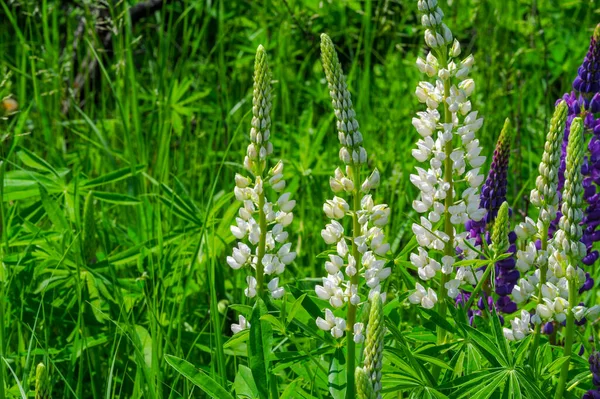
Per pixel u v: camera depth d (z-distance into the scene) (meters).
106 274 2.34
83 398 2.28
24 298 2.28
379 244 1.82
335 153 3.15
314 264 2.60
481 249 2.02
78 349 2.19
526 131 3.27
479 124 1.90
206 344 2.29
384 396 1.91
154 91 3.25
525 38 3.78
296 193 2.84
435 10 1.88
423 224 1.92
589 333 2.22
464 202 1.92
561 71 3.77
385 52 4.10
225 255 2.57
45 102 3.30
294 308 1.83
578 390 2.00
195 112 3.60
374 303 1.66
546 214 1.88
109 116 3.57
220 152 3.05
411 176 1.92
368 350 1.66
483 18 3.70
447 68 1.90
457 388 1.86
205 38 3.77
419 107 3.35
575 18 4.13
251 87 3.66
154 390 2.05
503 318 2.03
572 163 1.80
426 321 2.02
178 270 2.41
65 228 2.39
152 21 4.12
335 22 3.94
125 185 2.88
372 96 3.64
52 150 2.96
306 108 3.67
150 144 3.18
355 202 1.83
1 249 2.32
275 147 3.32
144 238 2.54
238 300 2.42
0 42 3.75
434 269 1.92
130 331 2.14
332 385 1.83
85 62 3.64
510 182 3.05
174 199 2.48
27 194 2.47
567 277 1.83
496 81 3.60
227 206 2.79
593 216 2.01
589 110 2.05
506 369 1.82
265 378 1.84
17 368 2.17
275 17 3.82
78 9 3.74
